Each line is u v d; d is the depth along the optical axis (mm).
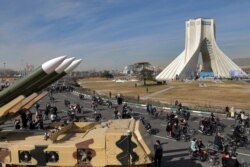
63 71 21688
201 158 24672
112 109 54031
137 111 51844
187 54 165500
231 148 26000
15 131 19219
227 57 165125
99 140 14531
